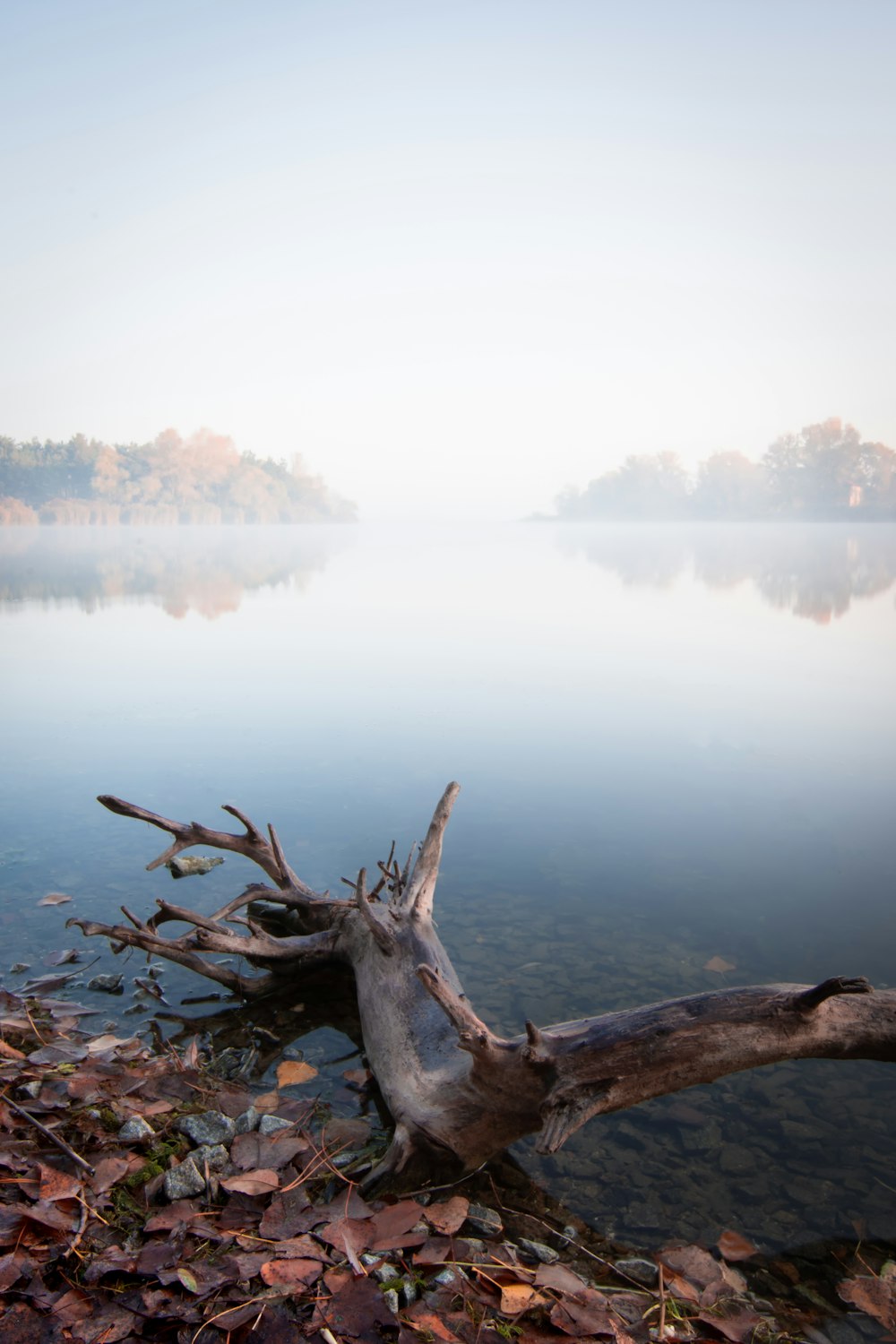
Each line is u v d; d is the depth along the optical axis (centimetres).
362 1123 335
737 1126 342
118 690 1151
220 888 553
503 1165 321
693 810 700
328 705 1059
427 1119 301
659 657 1397
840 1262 274
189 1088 346
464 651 1459
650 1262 271
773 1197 303
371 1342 214
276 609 2162
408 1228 263
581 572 3684
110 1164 280
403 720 982
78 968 457
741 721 984
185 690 1152
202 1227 254
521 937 492
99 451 12950
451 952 475
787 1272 270
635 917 519
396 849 610
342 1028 420
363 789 739
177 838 487
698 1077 286
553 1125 278
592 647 1504
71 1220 251
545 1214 294
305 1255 242
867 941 487
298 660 1377
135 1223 257
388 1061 347
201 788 738
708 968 458
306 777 773
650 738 909
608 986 439
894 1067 385
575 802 719
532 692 1136
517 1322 233
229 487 14675
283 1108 340
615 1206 298
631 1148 330
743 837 645
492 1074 290
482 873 581
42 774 775
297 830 645
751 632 1691
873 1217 294
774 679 1215
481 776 783
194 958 434
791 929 500
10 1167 273
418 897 420
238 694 1122
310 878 559
